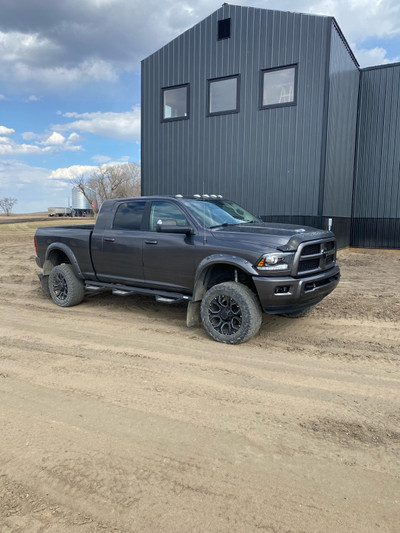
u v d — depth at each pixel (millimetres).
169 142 14414
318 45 11516
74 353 4484
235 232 4852
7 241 20688
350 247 16031
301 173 12141
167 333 5195
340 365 4086
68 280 6512
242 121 12945
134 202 5879
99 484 2312
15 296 7629
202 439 2764
